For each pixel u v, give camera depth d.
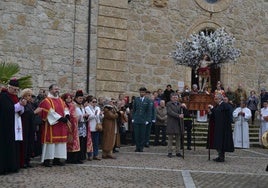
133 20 17.92
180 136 12.20
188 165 10.21
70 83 15.45
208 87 15.37
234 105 17.39
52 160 9.75
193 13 19.05
